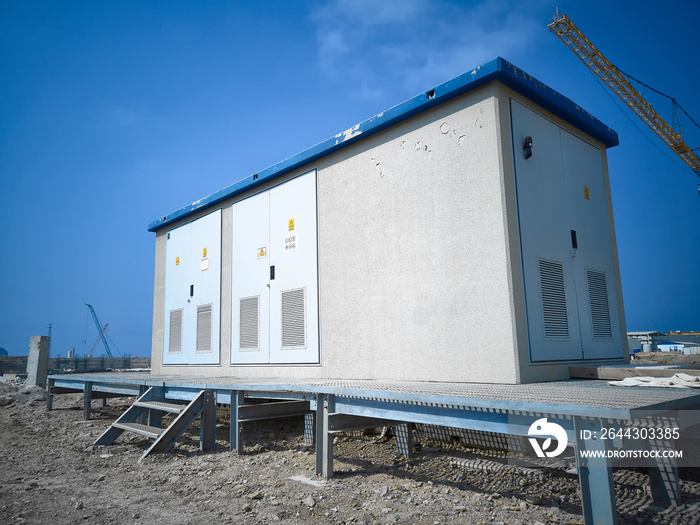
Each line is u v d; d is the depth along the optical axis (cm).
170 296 1030
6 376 2173
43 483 424
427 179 550
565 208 566
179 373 969
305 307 695
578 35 3512
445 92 524
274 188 778
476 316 487
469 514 303
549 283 516
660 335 3788
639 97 3959
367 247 612
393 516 306
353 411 407
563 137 589
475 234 496
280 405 550
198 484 405
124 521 315
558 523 281
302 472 432
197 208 951
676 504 298
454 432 491
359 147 639
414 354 542
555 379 491
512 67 494
